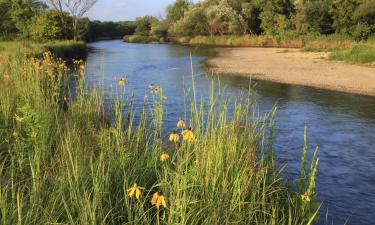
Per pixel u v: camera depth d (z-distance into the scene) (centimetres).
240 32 6512
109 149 560
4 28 4766
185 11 7688
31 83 915
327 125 1285
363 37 4525
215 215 406
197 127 530
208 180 455
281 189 553
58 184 441
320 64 3014
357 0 4641
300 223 461
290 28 5647
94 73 2350
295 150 1004
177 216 389
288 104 1634
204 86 2059
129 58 3962
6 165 525
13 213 368
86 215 374
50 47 3142
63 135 611
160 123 625
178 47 5959
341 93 1884
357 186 792
